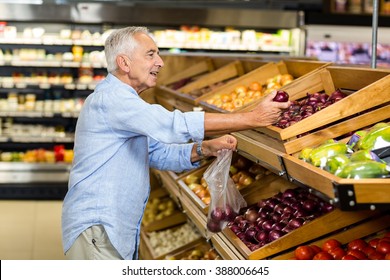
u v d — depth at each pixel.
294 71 4.59
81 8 8.32
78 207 3.08
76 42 8.55
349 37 8.53
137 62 3.06
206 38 8.68
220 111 4.26
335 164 2.28
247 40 8.73
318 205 3.21
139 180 3.14
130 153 3.11
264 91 4.54
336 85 3.60
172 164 3.45
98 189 3.06
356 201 2.04
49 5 8.27
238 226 3.51
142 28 3.13
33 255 6.26
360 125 2.82
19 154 8.73
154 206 6.18
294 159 2.62
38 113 8.67
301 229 2.93
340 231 2.93
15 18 8.26
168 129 2.93
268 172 3.90
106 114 3.02
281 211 3.36
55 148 8.77
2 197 8.41
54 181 8.52
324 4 8.77
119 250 3.07
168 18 8.44
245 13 8.52
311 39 8.52
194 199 4.10
